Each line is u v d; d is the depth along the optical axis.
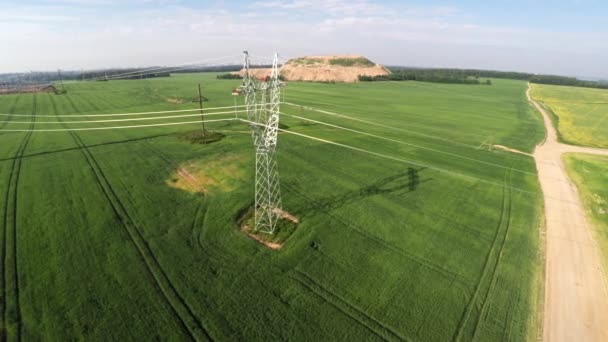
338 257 29.64
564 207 40.88
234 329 22.12
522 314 24.72
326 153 55.34
